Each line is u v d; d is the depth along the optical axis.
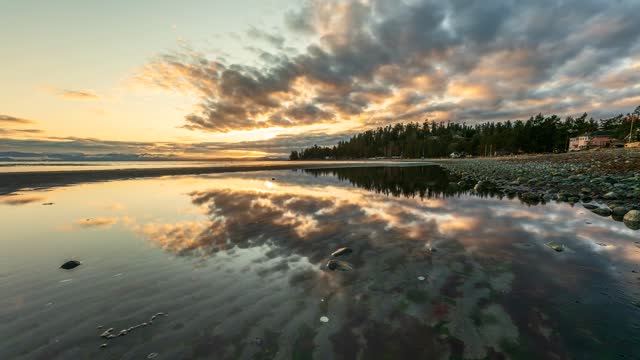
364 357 2.82
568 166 26.12
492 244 6.47
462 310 3.67
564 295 4.05
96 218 9.30
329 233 7.52
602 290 4.21
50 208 10.97
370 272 4.97
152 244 6.64
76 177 23.52
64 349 3.00
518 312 3.60
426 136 162.62
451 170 36.72
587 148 71.75
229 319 3.55
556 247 6.11
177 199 13.14
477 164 45.72
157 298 4.11
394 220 8.97
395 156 149.50
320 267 5.24
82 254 6.00
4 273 5.02
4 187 17.44
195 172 31.97
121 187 17.89
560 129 90.81
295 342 3.07
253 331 3.29
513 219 8.95
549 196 13.09
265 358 2.84
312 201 12.67
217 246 6.48
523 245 6.39
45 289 4.40
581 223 8.34
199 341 3.12
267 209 10.80
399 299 3.99
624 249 6.06
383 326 3.34
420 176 28.45
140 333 3.28
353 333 3.21
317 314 3.63
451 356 2.81
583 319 3.44
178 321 3.52
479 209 10.66
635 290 4.20
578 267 5.10
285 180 23.81
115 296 4.17
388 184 20.58
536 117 114.75
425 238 6.99
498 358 2.78
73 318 3.60
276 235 7.35
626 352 2.84
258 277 4.80
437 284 4.46
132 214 9.91
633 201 10.76
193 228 8.05
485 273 4.87
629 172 18.27
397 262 5.43
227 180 23.42
